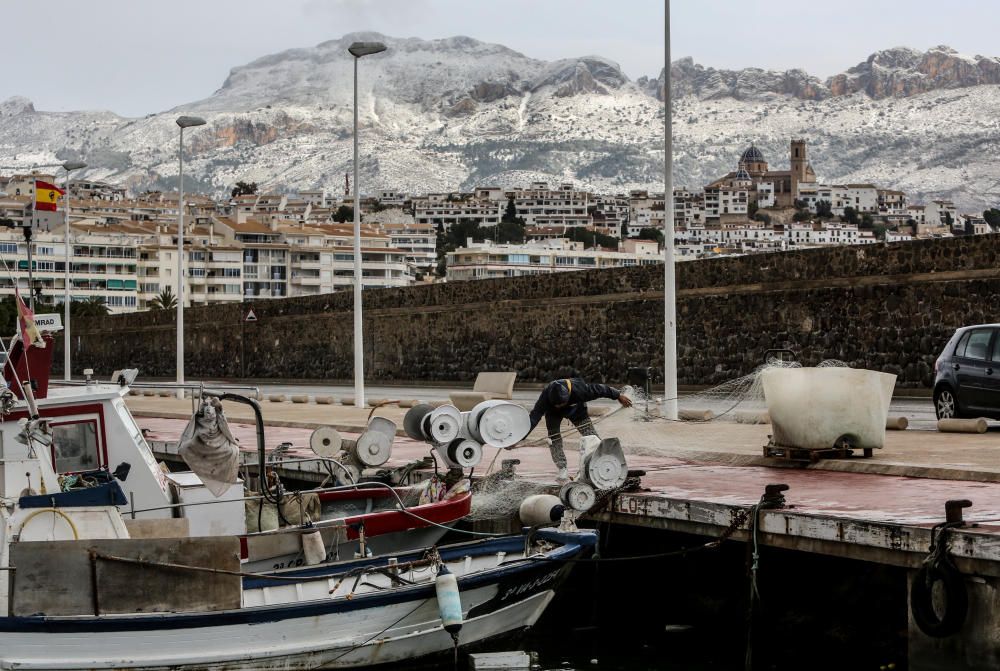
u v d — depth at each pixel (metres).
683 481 13.34
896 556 9.12
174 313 68.81
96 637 9.95
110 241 155.62
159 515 12.48
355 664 10.82
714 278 36.19
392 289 51.69
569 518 12.34
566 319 42.38
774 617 11.48
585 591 13.08
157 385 12.87
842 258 32.31
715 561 12.23
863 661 10.75
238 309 63.19
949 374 19.56
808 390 14.46
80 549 9.95
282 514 12.85
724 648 11.42
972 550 8.45
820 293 32.94
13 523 10.50
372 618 10.80
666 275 21.16
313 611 10.50
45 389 13.93
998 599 8.36
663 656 11.21
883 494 11.65
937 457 14.48
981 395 18.83
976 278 29.17
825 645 11.13
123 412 12.62
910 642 8.91
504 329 45.41
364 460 15.73
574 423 14.26
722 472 14.27
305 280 172.62
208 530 12.52
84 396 12.39
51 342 13.95
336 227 187.62
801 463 14.57
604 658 11.20
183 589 10.17
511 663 11.09
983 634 8.45
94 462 12.48
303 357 58.31
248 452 17.52
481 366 46.66
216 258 164.88
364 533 12.97
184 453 11.82
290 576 11.01
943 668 8.69
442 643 11.22
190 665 10.18
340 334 55.62
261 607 10.33
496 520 14.09
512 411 14.02
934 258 30.14
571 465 16.34
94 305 126.25
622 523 11.99
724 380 35.84
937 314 30.03
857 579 11.07
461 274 187.25
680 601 12.50
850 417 14.34
